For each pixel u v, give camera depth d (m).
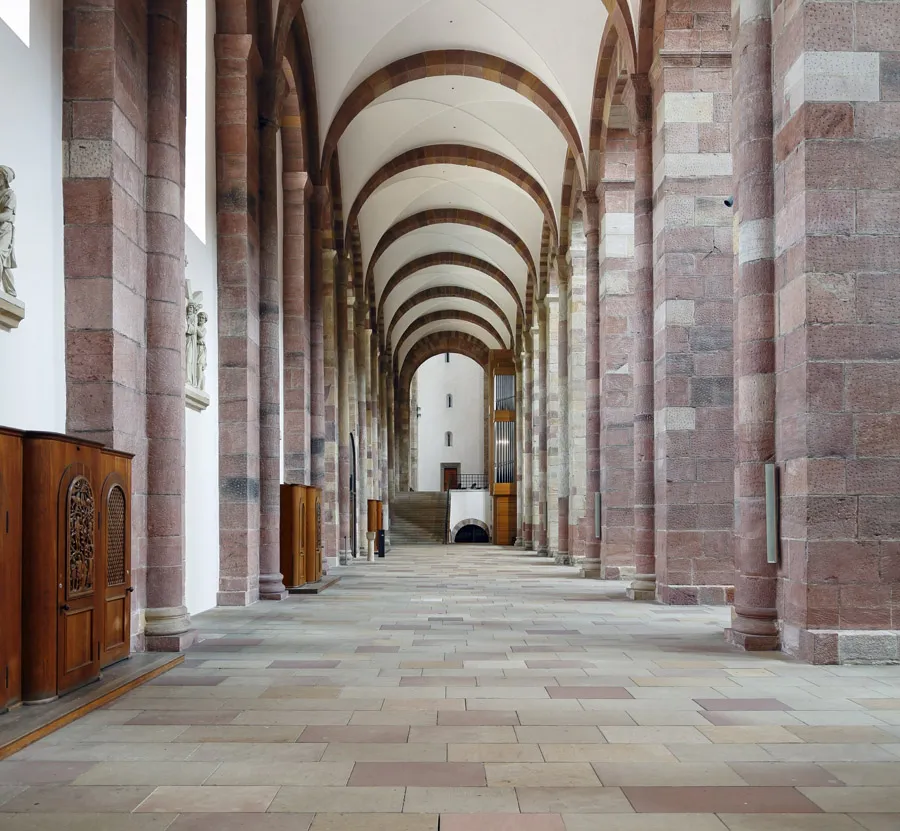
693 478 13.77
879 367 8.70
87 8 8.48
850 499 8.63
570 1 18.59
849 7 8.94
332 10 18.61
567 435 25.70
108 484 7.67
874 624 8.56
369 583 18.42
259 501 14.60
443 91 23.53
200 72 12.93
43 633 6.41
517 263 37.00
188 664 8.45
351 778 4.93
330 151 20.59
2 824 4.25
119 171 8.59
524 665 8.41
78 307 8.37
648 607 13.59
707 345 13.78
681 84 13.94
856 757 5.34
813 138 8.87
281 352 18.30
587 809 4.44
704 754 5.39
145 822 4.27
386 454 43.31
